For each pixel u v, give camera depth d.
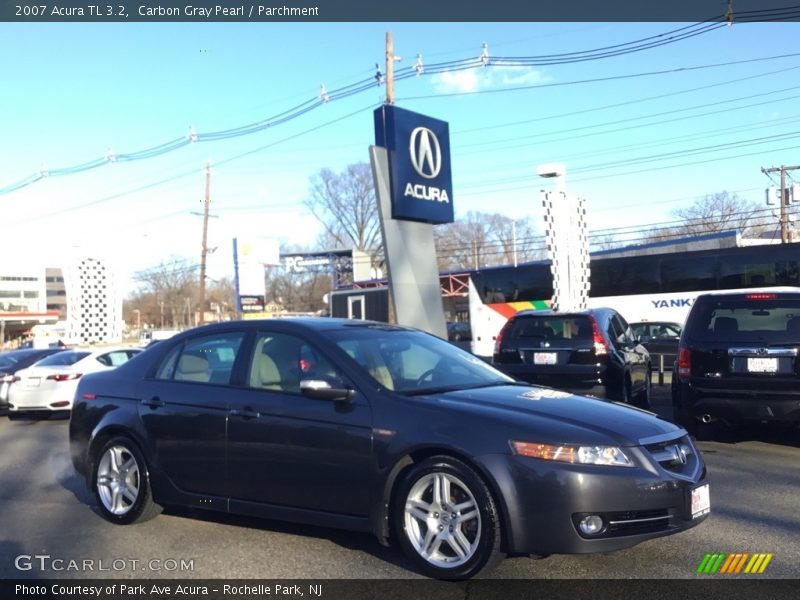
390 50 22.44
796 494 6.62
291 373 5.40
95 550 5.43
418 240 14.67
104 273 34.75
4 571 5.00
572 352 10.55
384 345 5.63
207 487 5.57
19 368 16.77
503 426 4.49
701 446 9.10
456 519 4.51
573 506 4.23
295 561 5.04
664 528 4.43
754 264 22.16
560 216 16.70
